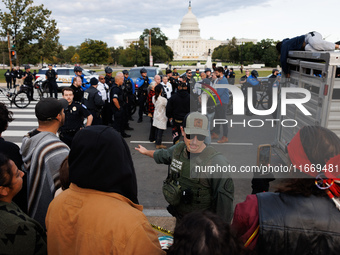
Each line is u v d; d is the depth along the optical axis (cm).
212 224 105
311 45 378
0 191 158
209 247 100
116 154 138
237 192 376
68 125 476
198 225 105
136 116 1159
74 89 670
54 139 244
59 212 143
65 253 140
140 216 134
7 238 145
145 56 7500
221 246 101
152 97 721
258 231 131
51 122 254
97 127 145
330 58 292
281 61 429
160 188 500
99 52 8062
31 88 1463
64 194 148
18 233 149
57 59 10669
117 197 138
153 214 404
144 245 126
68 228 139
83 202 138
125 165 141
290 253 126
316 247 123
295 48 407
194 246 101
